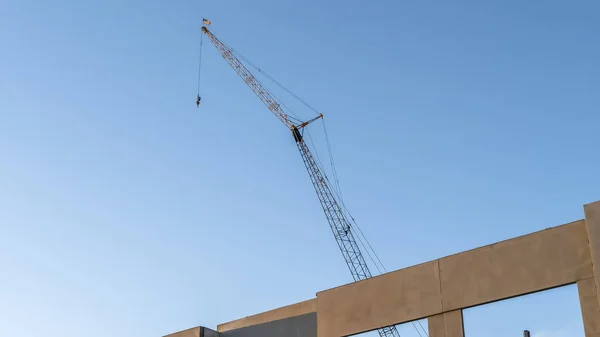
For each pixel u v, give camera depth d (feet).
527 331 84.48
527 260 87.10
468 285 90.79
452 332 89.81
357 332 98.48
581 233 84.23
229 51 406.21
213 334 116.06
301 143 381.81
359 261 352.69
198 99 337.11
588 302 80.79
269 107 389.80
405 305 95.35
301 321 109.70
